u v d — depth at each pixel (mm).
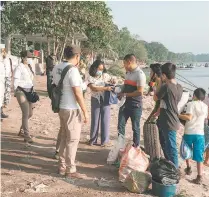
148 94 7758
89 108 12453
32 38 29984
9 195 5184
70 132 5770
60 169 6098
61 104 5695
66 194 5320
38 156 7004
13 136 8305
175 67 5957
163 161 5566
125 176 5789
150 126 6344
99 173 6266
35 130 9055
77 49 5773
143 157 5988
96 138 7957
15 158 6812
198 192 5910
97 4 21750
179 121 6141
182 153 6414
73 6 19453
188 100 6602
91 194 5359
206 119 7219
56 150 6898
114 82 7945
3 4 21484
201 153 6371
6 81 10133
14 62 11164
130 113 7039
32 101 7754
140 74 6895
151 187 5758
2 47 10070
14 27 22344
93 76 7707
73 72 5594
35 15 19328
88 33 39594
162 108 5988
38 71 27875
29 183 5621
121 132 7133
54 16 19109
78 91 5582
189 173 6754
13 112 11086
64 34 20891
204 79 48125
